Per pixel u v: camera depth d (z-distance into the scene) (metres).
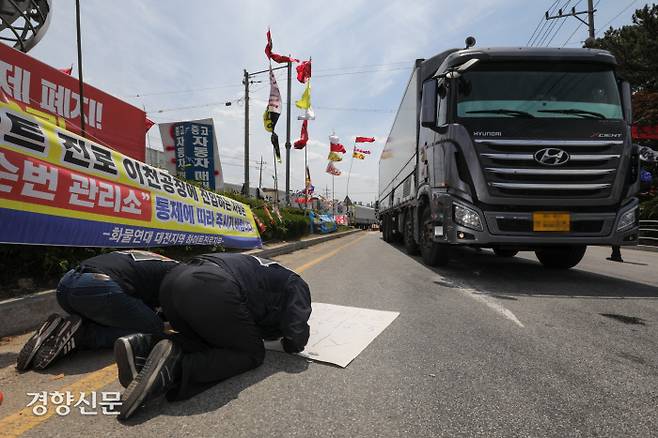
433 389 2.21
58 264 3.71
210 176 9.63
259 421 1.88
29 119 3.46
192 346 2.30
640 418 1.90
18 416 1.93
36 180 3.42
